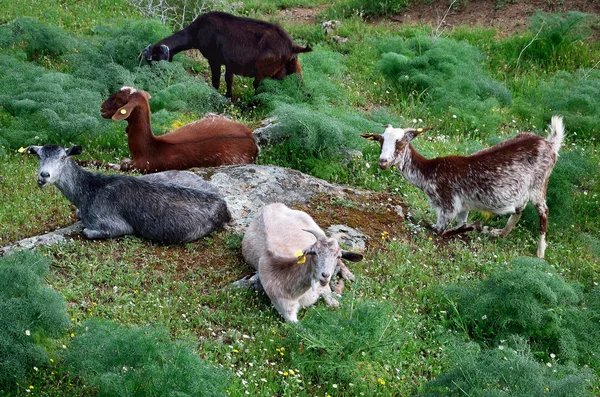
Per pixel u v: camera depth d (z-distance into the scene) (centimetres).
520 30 1606
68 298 755
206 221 879
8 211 926
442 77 1373
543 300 798
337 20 1684
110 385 600
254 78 1326
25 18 1404
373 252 895
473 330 794
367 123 1142
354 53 1542
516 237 978
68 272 798
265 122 1163
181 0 1614
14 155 1072
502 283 791
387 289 836
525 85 1436
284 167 1061
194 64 1438
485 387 659
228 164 1052
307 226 834
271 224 826
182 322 746
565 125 1266
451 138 1245
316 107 1217
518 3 1681
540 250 936
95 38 1415
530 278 783
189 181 922
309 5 1823
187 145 1033
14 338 653
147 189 863
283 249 789
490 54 1537
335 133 1069
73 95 1152
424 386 690
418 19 1702
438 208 941
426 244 917
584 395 657
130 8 1692
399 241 924
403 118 1266
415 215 980
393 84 1412
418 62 1397
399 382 713
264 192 962
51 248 827
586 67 1481
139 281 794
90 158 1100
